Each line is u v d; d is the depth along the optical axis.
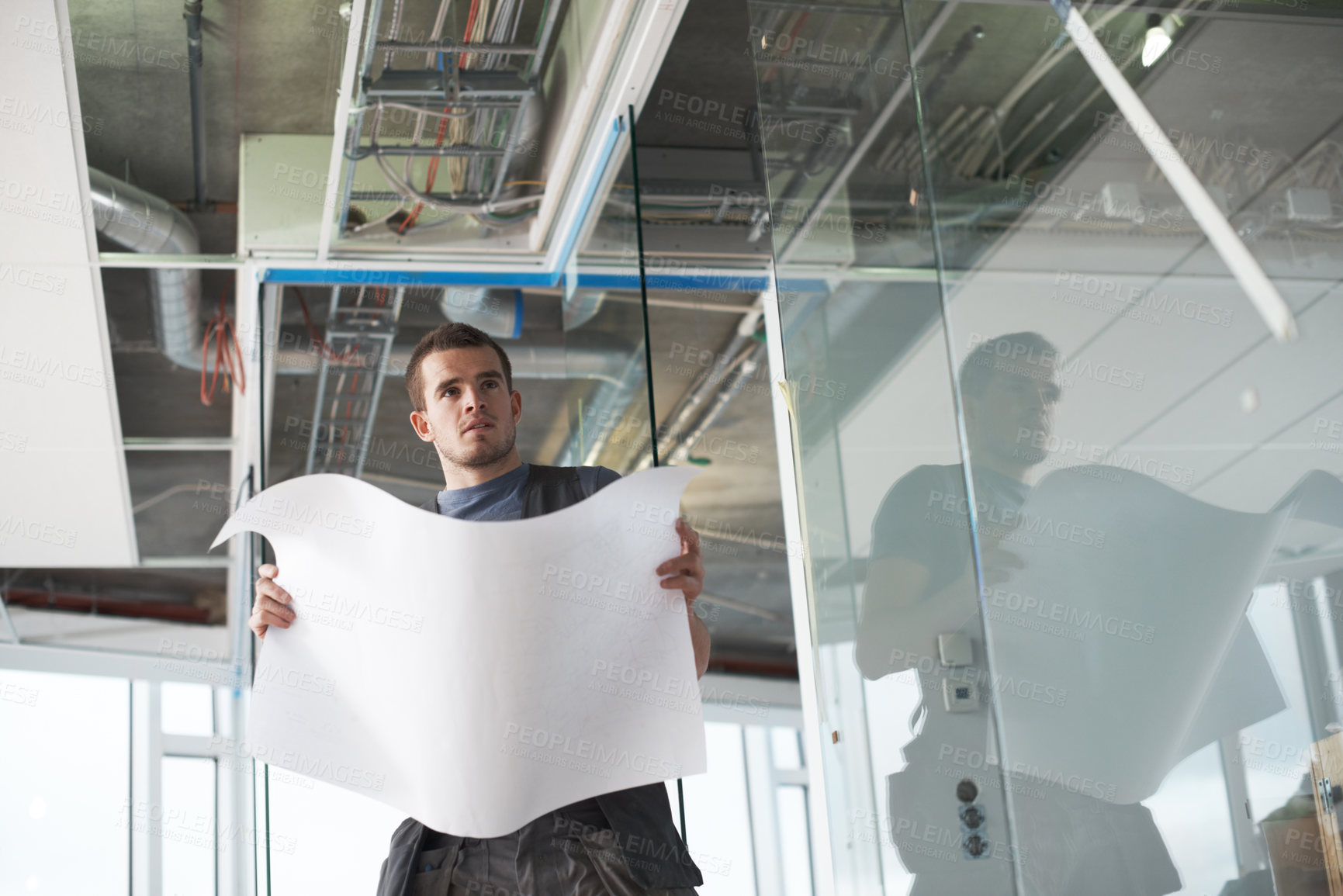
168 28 3.21
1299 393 1.39
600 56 2.52
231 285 4.36
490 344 1.70
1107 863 1.25
